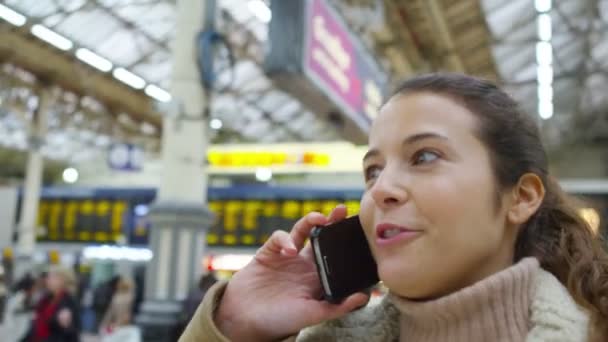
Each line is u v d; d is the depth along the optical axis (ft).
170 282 18.60
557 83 61.87
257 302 3.47
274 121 72.08
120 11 47.03
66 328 14.84
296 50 14.30
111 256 37.81
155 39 51.13
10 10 44.04
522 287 2.83
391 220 2.89
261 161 35.83
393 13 36.86
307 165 35.14
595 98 68.23
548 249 3.18
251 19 49.32
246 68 58.18
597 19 49.57
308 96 16.10
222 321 3.48
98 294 36.68
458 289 2.97
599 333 2.75
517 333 2.76
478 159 2.92
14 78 52.16
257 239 32.01
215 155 36.42
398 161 2.98
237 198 32.71
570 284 2.95
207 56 19.26
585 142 77.15
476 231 2.86
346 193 31.71
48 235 36.60
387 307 3.41
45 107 53.88
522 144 3.07
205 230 19.69
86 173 78.59
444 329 2.84
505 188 2.98
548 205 3.27
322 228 3.35
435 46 44.78
